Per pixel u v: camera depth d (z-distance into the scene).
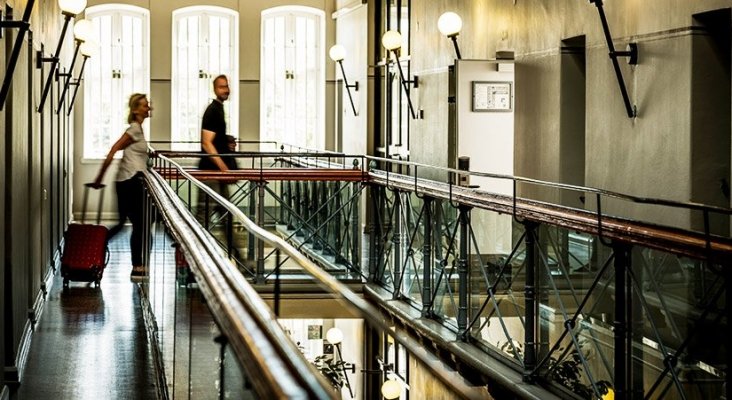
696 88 5.74
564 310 5.22
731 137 5.65
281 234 10.59
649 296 4.67
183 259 3.47
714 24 5.75
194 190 9.95
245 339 1.67
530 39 8.15
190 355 3.15
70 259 9.24
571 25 7.33
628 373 4.64
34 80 8.26
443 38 10.43
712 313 4.13
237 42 15.72
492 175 6.02
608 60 6.73
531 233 5.67
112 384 5.55
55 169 11.45
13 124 6.24
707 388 4.18
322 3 15.73
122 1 15.38
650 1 6.16
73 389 5.45
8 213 6.08
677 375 4.39
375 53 13.33
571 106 7.61
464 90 8.76
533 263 5.69
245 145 15.71
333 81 15.78
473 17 9.55
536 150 8.07
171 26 15.47
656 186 6.14
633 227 4.35
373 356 1.50
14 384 5.55
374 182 8.91
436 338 6.93
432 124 10.82
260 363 1.51
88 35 11.06
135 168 9.12
